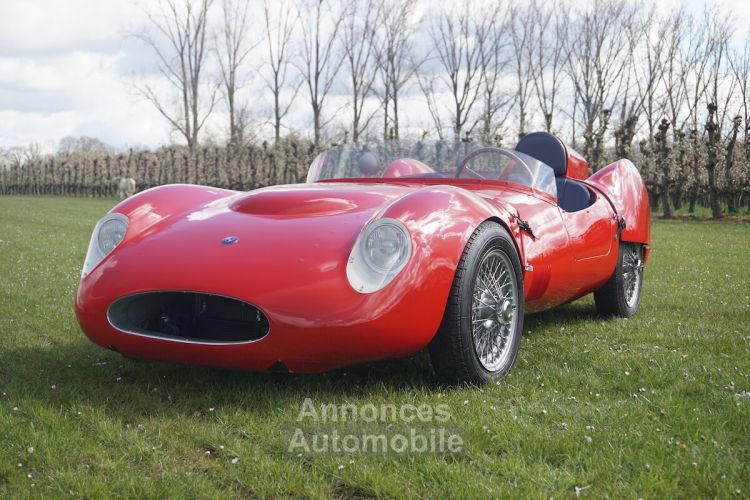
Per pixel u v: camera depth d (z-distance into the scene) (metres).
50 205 25.36
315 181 3.91
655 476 1.79
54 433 2.11
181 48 40.41
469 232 2.60
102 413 2.31
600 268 3.86
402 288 2.35
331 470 1.88
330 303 2.30
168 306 2.69
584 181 4.22
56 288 5.03
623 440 2.07
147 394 2.54
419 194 2.63
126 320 2.60
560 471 1.86
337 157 3.88
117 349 2.64
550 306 3.66
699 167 20.16
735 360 3.04
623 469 1.87
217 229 2.69
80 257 7.19
